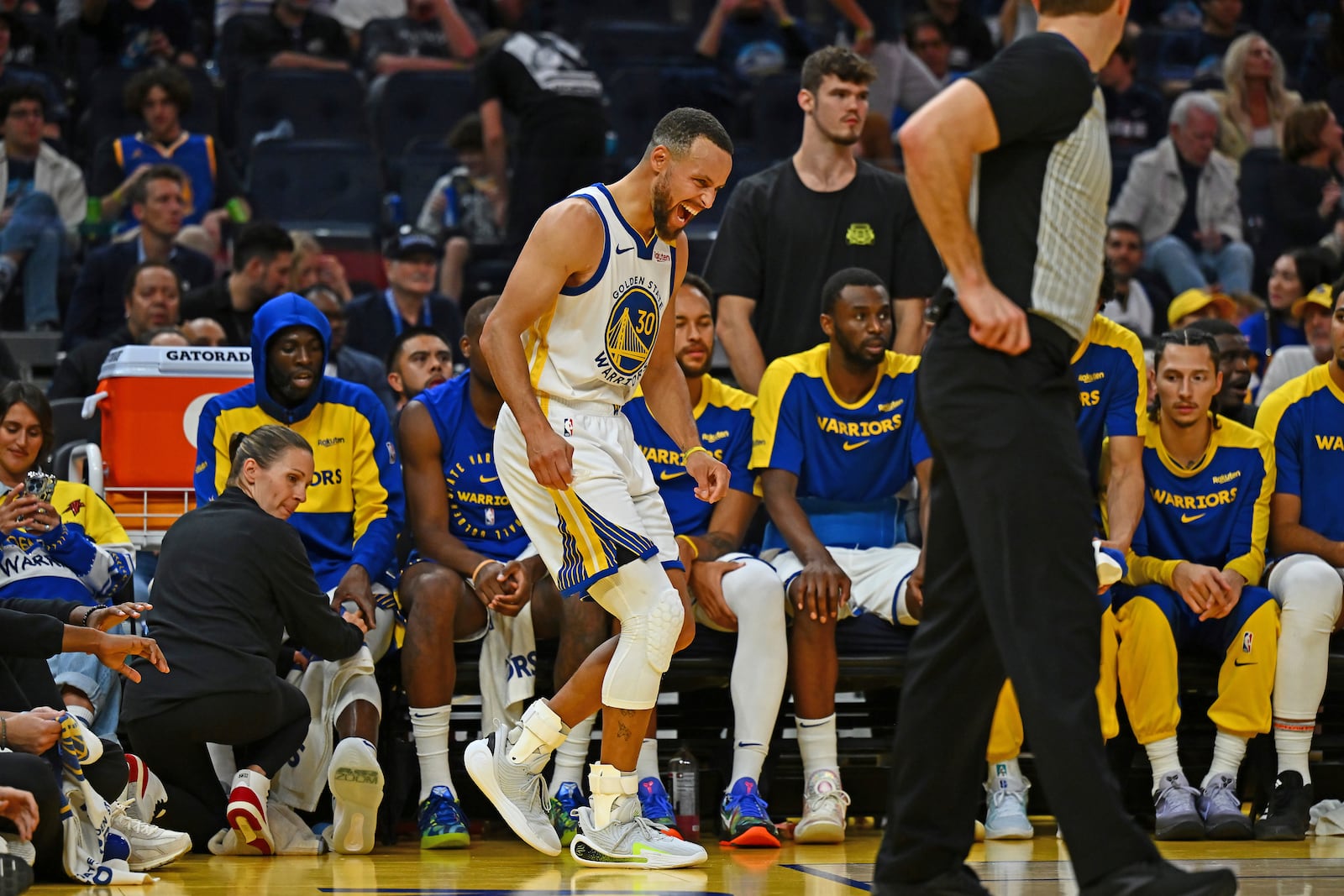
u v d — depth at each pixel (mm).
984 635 8555
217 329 20609
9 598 13703
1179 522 16172
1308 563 15508
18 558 14484
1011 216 8367
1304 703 15156
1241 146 30734
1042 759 7816
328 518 15422
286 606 13523
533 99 26672
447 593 14281
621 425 12266
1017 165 8375
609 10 37500
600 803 12305
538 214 26250
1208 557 16203
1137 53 35688
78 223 25828
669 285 12242
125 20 31578
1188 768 16500
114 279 24188
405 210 27641
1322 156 28875
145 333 21375
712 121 11656
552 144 26312
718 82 31625
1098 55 8633
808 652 14508
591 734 14578
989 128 8078
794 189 17688
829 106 17438
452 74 31250
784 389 15922
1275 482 16531
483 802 15594
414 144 28922
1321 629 15195
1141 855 7617
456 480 15336
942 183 8016
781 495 15539
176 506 16156
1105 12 8570
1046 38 8398
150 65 30953
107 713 14820
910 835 8688
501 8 35906
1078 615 8055
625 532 11781
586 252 11586
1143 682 15141
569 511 11836
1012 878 11227
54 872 11414
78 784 11680
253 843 13273
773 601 14500
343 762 13055
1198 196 28953
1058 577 8086
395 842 14625
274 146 27672
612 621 14781
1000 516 8133
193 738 13180
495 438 12383
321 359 15172
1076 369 15883
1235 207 28922
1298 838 14758
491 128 27188
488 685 14695
